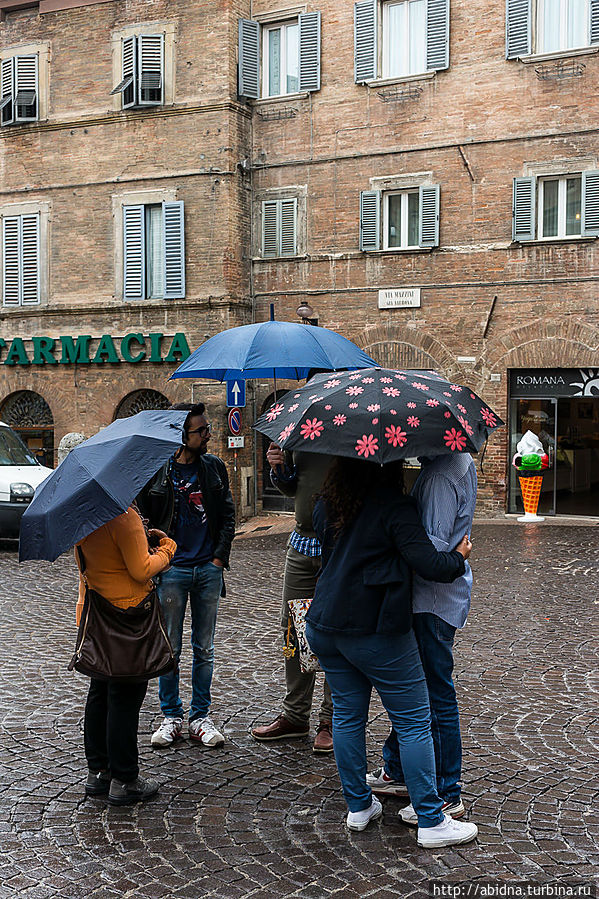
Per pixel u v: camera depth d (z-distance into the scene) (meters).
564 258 17.95
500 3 18.31
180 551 5.91
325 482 4.52
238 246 20.38
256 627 9.45
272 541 16.77
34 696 7.13
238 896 4.05
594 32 17.55
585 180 17.69
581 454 18.42
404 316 19.39
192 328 20.44
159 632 4.97
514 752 5.78
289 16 20.20
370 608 4.32
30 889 4.12
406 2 19.38
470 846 4.50
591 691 7.06
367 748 5.86
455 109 18.80
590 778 5.36
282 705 6.65
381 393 4.27
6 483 15.55
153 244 21.05
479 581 11.76
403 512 4.32
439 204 18.91
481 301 18.69
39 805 5.07
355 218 19.81
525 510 18.25
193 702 6.11
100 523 4.44
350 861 4.36
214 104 20.05
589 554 13.85
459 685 7.22
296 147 20.30
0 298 22.53
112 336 21.23
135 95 20.55
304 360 6.23
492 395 18.70
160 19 20.52
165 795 5.18
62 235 21.81
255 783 5.34
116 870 4.30
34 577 12.73
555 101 17.97
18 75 22.00
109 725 5.00
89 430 21.64
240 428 19.34
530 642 8.58
